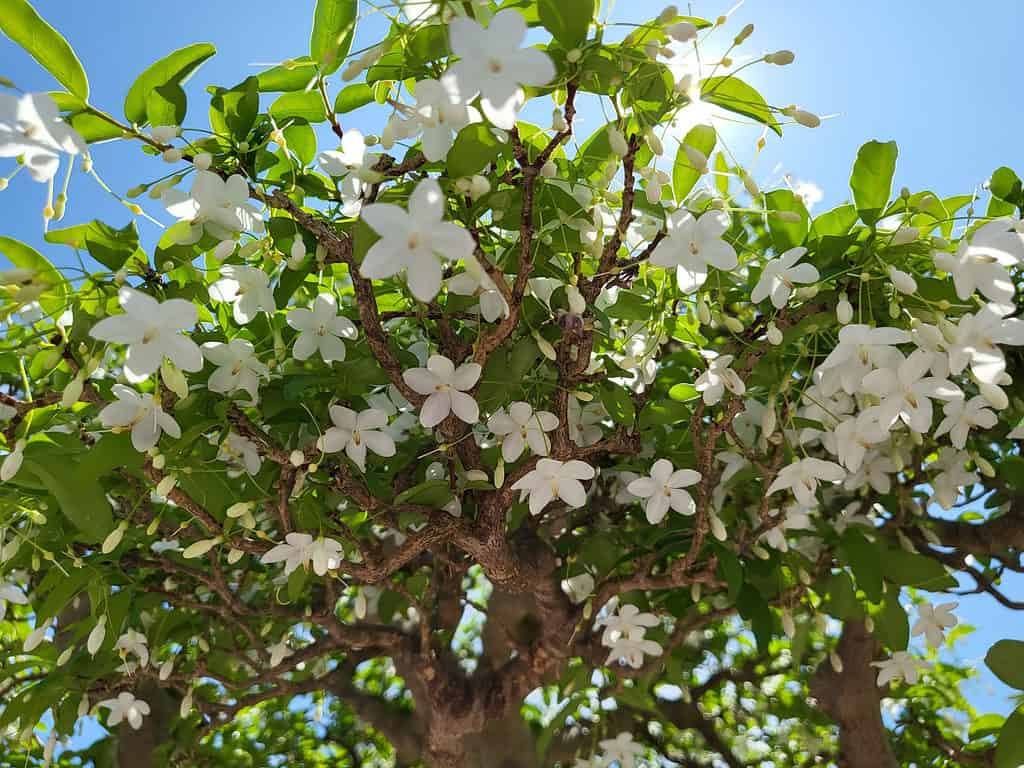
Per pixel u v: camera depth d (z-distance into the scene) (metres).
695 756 0.52
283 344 0.23
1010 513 0.34
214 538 0.22
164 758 0.42
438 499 0.24
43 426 0.23
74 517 0.21
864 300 0.22
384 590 0.37
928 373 0.23
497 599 0.38
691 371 0.29
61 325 0.21
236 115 0.21
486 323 0.23
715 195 0.24
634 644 0.31
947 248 0.20
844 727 0.39
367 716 0.43
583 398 0.22
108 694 0.31
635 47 0.18
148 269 0.21
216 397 0.23
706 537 0.29
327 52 0.20
